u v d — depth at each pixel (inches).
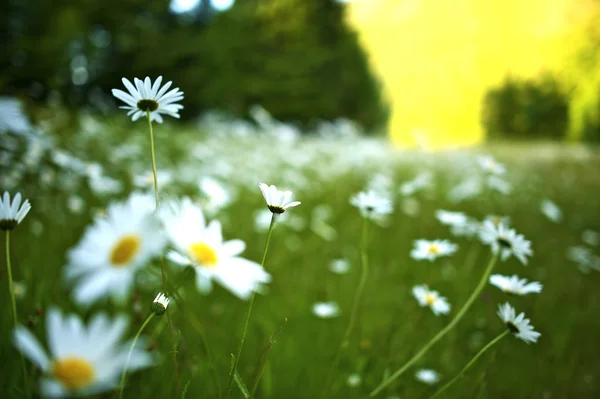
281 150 295.6
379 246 159.2
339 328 91.0
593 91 858.1
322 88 797.2
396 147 456.1
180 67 672.4
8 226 33.1
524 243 55.0
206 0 690.8
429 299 69.2
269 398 61.5
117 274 20.2
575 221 237.3
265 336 75.5
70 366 18.5
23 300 66.9
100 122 257.0
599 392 80.3
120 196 144.0
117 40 613.9
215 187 64.8
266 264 123.4
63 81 442.6
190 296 89.4
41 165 124.1
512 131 1063.6
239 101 699.4
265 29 734.5
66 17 502.0
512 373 81.7
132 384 52.0
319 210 191.3
